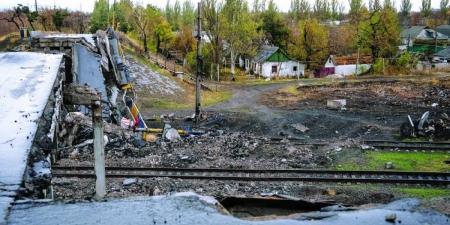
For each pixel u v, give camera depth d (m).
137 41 49.50
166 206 4.98
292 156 16.33
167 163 15.02
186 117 25.42
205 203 5.07
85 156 15.09
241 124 24.02
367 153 17.11
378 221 4.43
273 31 54.22
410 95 32.72
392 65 46.66
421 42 61.69
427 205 4.77
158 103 29.28
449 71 44.78
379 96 32.53
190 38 51.22
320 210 5.02
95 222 4.59
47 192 6.40
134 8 50.94
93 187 12.30
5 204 5.07
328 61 49.31
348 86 37.25
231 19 45.97
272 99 31.70
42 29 43.31
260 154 16.61
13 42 34.94
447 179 13.50
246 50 48.50
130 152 16.05
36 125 7.97
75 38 24.47
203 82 40.34
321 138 21.05
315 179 13.38
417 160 16.12
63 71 15.45
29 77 12.12
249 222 4.58
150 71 35.69
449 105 28.95
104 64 23.31
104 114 19.06
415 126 20.73
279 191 12.41
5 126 7.85
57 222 4.60
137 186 12.55
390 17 47.53
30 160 6.65
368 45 48.81
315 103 29.98
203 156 15.95
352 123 23.67
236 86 38.62
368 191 12.45
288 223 4.51
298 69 49.34
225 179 13.35
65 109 17.52
